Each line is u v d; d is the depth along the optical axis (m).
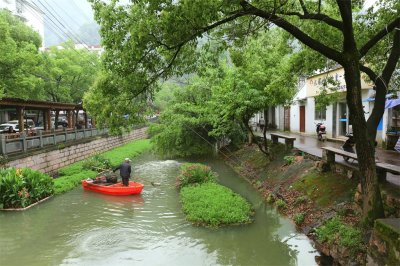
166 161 27.06
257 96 16.94
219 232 11.38
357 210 9.48
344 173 11.88
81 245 10.67
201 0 7.28
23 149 17.95
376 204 8.06
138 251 10.12
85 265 9.29
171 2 7.66
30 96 24.67
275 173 16.88
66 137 23.69
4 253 10.16
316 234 9.81
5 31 19.84
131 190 16.69
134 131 43.66
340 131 22.16
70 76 31.34
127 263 9.36
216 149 29.22
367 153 8.12
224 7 8.02
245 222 12.07
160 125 28.16
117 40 8.09
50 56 29.45
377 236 6.34
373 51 12.09
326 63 13.14
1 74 20.55
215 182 18.20
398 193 9.10
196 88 26.64
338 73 20.48
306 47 12.78
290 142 18.50
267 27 9.78
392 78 13.19
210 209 12.98
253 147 23.64
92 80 32.38
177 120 26.08
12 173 15.08
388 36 10.66
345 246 8.27
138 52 7.82
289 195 13.48
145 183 19.39
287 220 11.93
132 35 7.58
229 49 11.30
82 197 16.45
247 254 9.71
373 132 8.58
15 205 14.66
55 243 10.88
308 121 27.03
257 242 10.47
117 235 11.42
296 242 10.07
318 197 11.75
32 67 21.77
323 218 10.39
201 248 10.24
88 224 12.62
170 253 9.94
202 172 18.53
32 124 36.81
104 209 14.48
